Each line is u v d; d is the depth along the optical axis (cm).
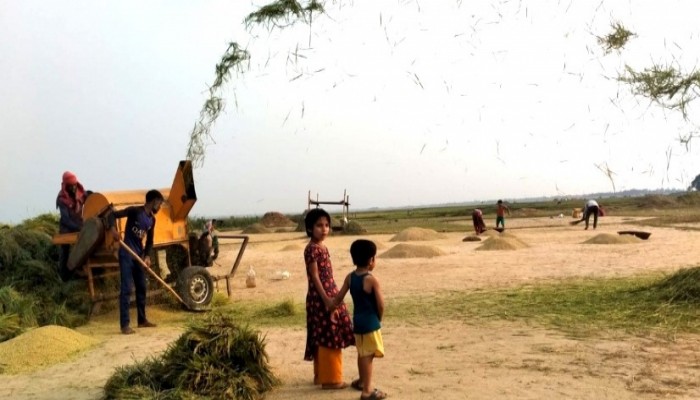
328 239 2994
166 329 842
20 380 579
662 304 787
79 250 917
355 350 666
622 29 671
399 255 1806
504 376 518
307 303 524
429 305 934
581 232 2767
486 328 732
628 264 1374
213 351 496
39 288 945
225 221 6475
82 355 675
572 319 756
